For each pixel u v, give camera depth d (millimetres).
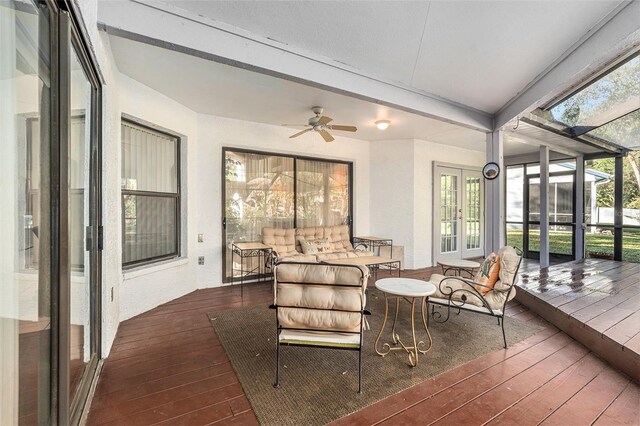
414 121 4598
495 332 2842
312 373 2109
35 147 1139
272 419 1641
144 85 3279
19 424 1032
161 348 2467
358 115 4297
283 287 1990
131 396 1828
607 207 6070
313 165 5406
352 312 1943
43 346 1202
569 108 3818
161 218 3729
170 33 1999
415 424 1613
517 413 1707
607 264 5539
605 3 1928
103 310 2264
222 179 4480
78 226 1724
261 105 3914
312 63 2584
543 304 3242
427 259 5977
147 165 3502
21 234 1034
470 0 1908
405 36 2309
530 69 2822
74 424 1479
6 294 938
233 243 4555
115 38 2332
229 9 2008
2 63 912
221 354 2377
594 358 2350
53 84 1244
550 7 1972
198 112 4223
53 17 1241
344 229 5469
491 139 4133
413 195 5766
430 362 2268
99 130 2139
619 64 2643
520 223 7195
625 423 1630
